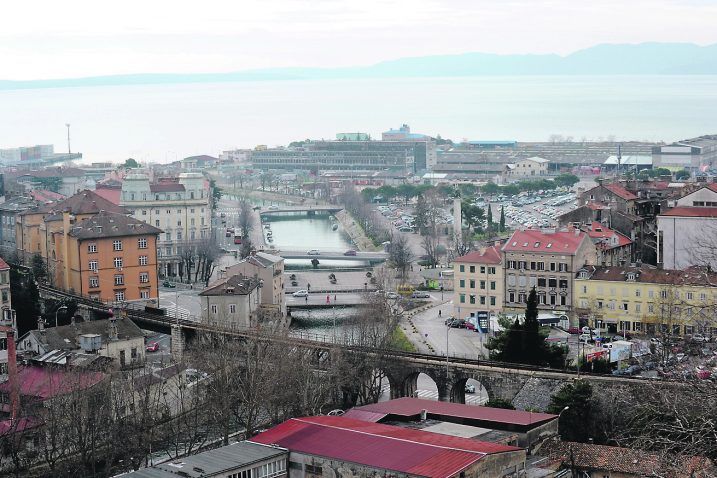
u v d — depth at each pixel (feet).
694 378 463.42
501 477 634.84
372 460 624.18
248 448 654.12
